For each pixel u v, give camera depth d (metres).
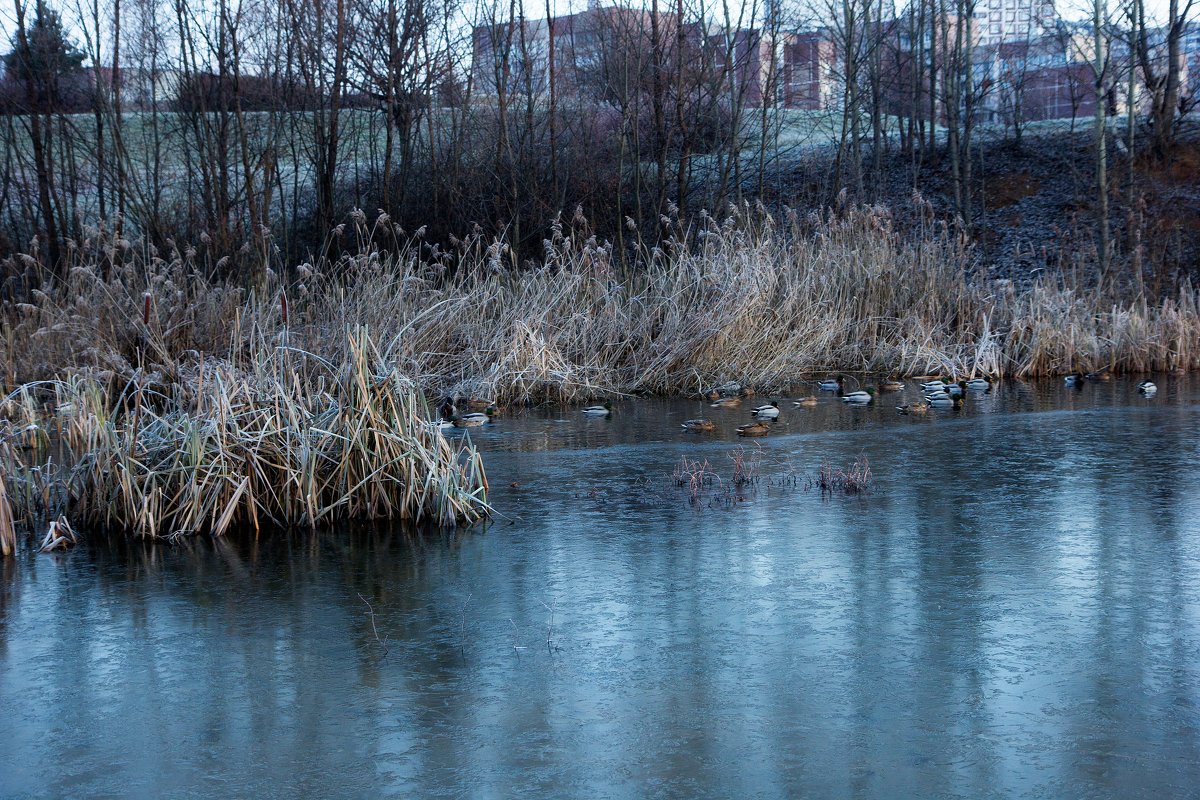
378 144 31.81
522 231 25.11
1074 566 6.34
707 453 10.29
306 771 3.99
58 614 5.80
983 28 40.81
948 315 17.88
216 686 4.79
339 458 7.94
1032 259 26.34
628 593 5.96
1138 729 4.21
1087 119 38.41
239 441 7.75
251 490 7.65
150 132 32.03
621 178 25.95
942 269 18.52
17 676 4.95
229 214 23.27
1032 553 6.62
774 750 4.09
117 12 23.72
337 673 4.91
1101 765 3.93
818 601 5.77
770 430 11.70
